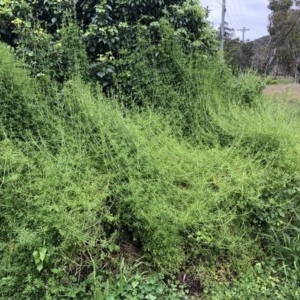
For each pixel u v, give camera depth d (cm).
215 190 263
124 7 391
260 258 252
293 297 219
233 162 287
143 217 231
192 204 242
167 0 407
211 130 346
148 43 379
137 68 369
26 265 202
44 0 375
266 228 264
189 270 236
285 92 427
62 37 352
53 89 314
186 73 379
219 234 237
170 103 361
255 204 257
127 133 279
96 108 298
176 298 216
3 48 301
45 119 285
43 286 198
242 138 322
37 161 243
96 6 380
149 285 218
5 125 273
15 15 362
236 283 231
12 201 217
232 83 441
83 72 354
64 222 205
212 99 377
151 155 267
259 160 288
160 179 253
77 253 216
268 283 231
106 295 202
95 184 240
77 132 282
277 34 2014
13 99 282
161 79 376
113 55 387
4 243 209
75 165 253
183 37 405
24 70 304
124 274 219
